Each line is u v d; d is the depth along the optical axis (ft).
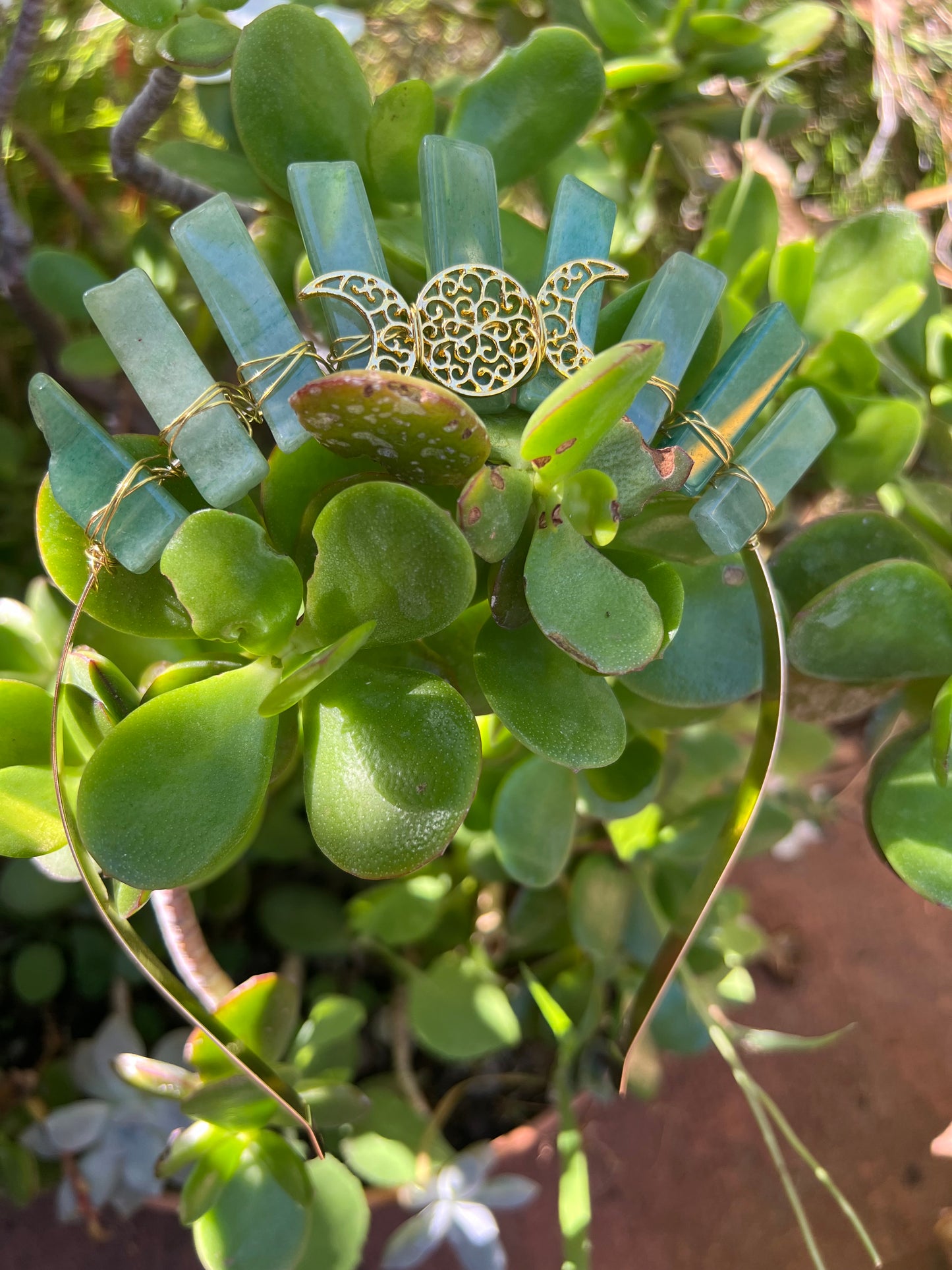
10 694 0.64
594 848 1.13
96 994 1.12
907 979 1.67
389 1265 1.00
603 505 0.54
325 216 0.56
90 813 0.53
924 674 0.75
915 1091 1.58
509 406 0.60
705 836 1.05
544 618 0.52
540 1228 1.39
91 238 1.15
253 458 0.54
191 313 1.06
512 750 0.87
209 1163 0.80
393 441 0.50
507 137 0.76
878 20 1.14
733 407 0.62
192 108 1.14
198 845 0.54
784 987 1.64
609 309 0.65
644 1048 1.14
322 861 1.18
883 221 0.87
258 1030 0.75
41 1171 1.09
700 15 0.88
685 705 0.73
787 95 1.25
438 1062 1.15
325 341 0.75
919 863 0.69
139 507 0.53
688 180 1.11
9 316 1.19
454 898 1.17
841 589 0.69
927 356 0.96
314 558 0.60
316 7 0.89
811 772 1.28
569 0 1.03
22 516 1.16
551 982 1.14
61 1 1.01
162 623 0.60
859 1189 1.50
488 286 0.57
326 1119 0.87
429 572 0.52
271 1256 0.79
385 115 0.70
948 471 0.99
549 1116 1.06
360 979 1.18
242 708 0.57
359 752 0.54
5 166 1.03
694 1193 1.47
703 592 0.73
